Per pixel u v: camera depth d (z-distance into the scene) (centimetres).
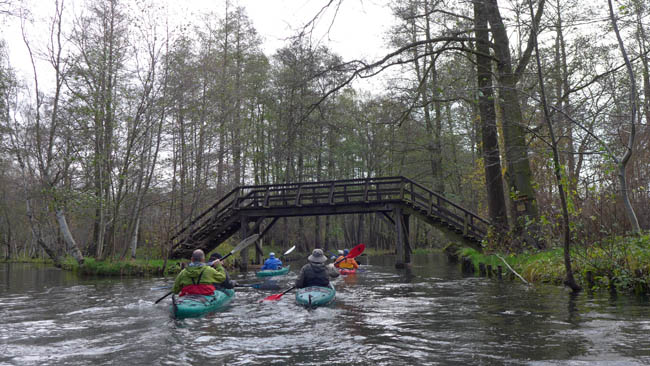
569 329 567
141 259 2050
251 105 3247
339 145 3709
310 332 599
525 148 1347
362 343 531
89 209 2078
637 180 1188
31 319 743
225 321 687
